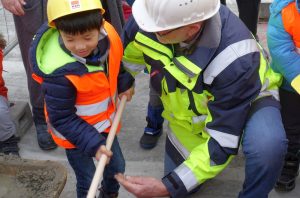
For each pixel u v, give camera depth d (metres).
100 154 1.89
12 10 2.38
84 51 1.73
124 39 2.08
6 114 2.58
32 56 1.77
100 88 1.88
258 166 1.85
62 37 1.72
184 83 1.82
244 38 1.79
